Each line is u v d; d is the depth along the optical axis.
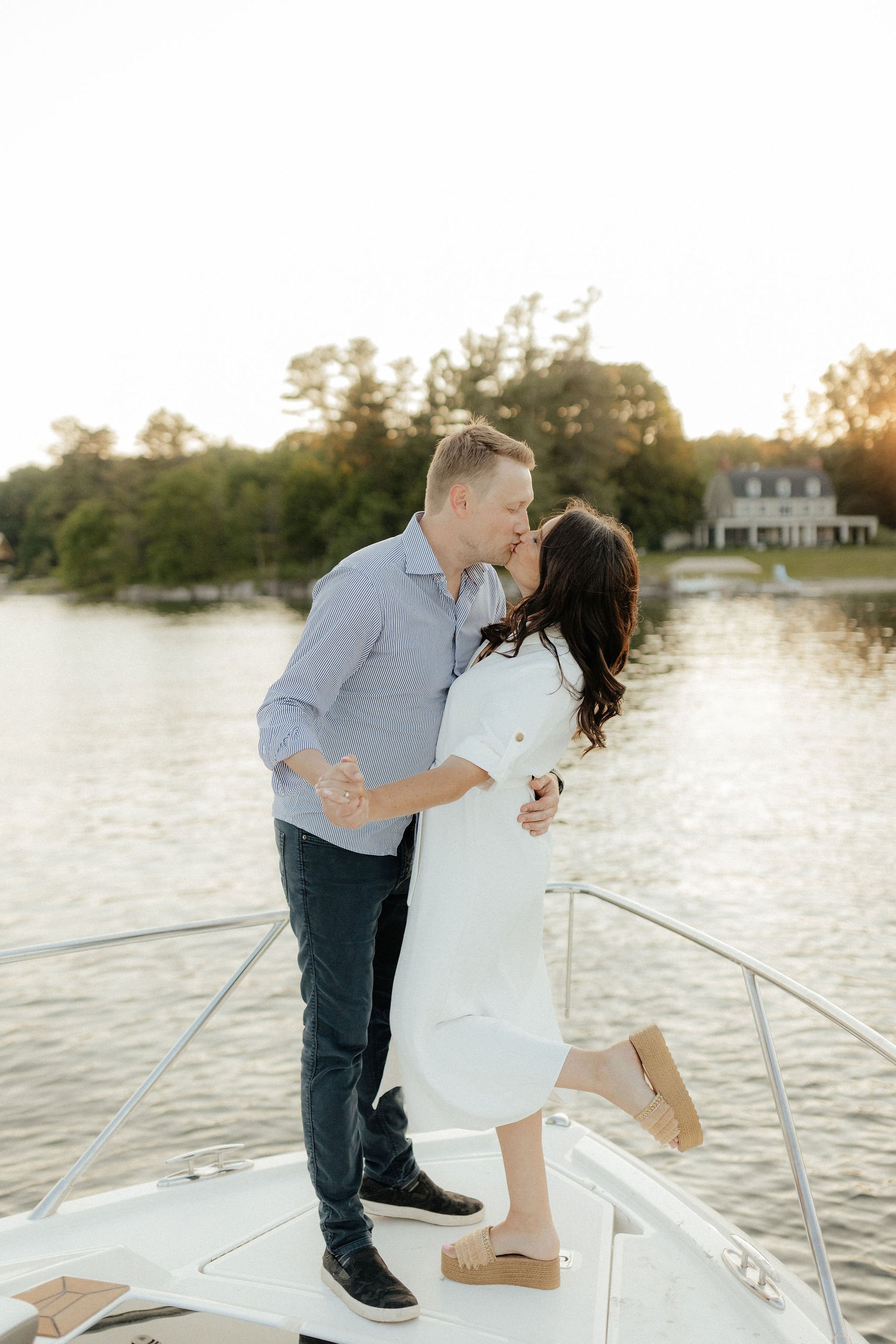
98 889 12.44
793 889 11.74
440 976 1.88
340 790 1.64
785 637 45.22
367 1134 2.13
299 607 77.38
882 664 35.47
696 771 19.14
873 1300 4.77
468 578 2.03
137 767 21.16
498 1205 2.20
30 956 2.12
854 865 12.71
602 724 1.92
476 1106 1.84
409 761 2.02
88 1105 6.64
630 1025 7.74
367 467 76.19
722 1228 2.03
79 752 23.08
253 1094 6.72
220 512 91.94
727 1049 7.35
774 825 14.88
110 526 98.62
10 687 36.47
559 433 67.88
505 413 68.75
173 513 92.81
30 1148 6.11
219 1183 2.22
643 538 80.56
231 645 51.28
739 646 41.94
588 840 14.17
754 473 92.38
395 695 1.96
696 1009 8.01
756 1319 1.80
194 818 16.20
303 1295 1.85
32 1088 6.89
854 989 8.68
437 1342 1.73
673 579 71.62
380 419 75.19
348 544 73.69
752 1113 6.48
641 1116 1.76
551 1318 1.80
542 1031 2.01
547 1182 2.16
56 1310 1.65
